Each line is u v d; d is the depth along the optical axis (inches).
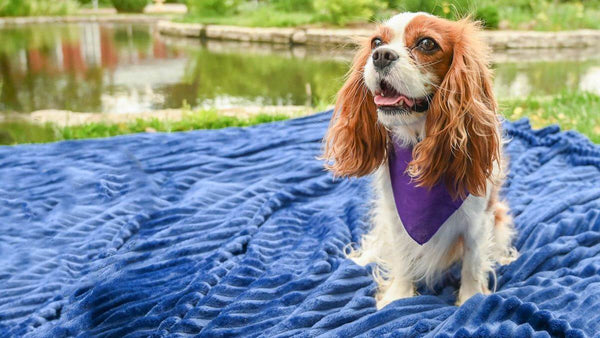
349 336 44.9
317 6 244.2
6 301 49.4
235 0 294.2
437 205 45.7
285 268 52.9
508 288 49.5
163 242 56.6
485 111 43.5
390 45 43.3
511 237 54.9
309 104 120.2
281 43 226.8
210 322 46.9
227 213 61.5
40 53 193.5
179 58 186.7
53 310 48.7
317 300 48.3
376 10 237.9
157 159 71.4
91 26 292.8
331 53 198.4
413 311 46.5
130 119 95.7
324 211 61.1
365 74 43.8
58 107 119.5
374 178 52.6
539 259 51.1
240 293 50.5
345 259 52.9
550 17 235.9
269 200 61.9
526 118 78.2
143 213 59.3
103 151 70.3
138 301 49.7
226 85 141.7
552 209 57.1
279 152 73.5
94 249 54.7
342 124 48.1
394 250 49.5
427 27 43.2
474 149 43.9
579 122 86.7
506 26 224.5
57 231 55.0
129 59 183.9
